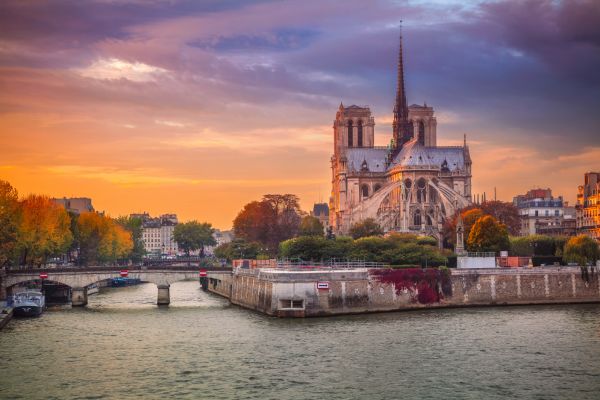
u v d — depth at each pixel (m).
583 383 112.06
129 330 158.50
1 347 139.25
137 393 107.56
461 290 194.25
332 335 148.38
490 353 131.00
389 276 186.38
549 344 138.38
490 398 104.69
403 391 107.81
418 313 181.38
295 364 123.38
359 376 115.62
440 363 123.75
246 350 134.62
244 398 104.75
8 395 106.88
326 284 178.25
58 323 169.75
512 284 198.00
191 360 127.12
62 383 113.00
